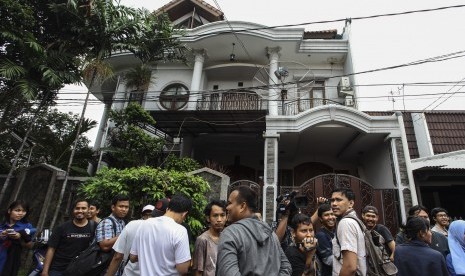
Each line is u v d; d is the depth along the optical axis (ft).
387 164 32.65
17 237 13.33
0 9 23.27
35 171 27.89
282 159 44.29
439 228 15.35
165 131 40.27
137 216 20.10
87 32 28.30
